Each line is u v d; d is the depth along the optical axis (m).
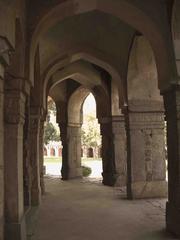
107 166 12.60
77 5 5.96
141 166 8.88
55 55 8.78
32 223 6.24
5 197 4.78
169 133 5.71
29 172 7.10
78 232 5.55
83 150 34.00
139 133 8.89
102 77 12.24
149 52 8.44
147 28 5.97
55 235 5.39
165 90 5.75
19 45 4.95
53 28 8.02
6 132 4.88
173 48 5.38
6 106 4.88
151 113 8.93
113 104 12.08
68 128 14.65
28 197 7.05
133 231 5.57
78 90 14.39
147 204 8.07
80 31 8.45
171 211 5.50
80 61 11.63
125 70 8.77
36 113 8.48
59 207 7.93
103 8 6.25
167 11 5.59
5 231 4.67
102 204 8.23
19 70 4.97
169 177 5.71
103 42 8.77
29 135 7.66
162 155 8.98
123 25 8.03
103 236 5.29
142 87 8.79
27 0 5.60
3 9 3.64
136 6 5.74
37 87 8.45
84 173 16.41
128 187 8.97
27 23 5.59
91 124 32.28
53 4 5.72
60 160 31.03
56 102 14.71
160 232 5.49
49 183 13.22
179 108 5.38
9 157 4.85
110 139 12.41
